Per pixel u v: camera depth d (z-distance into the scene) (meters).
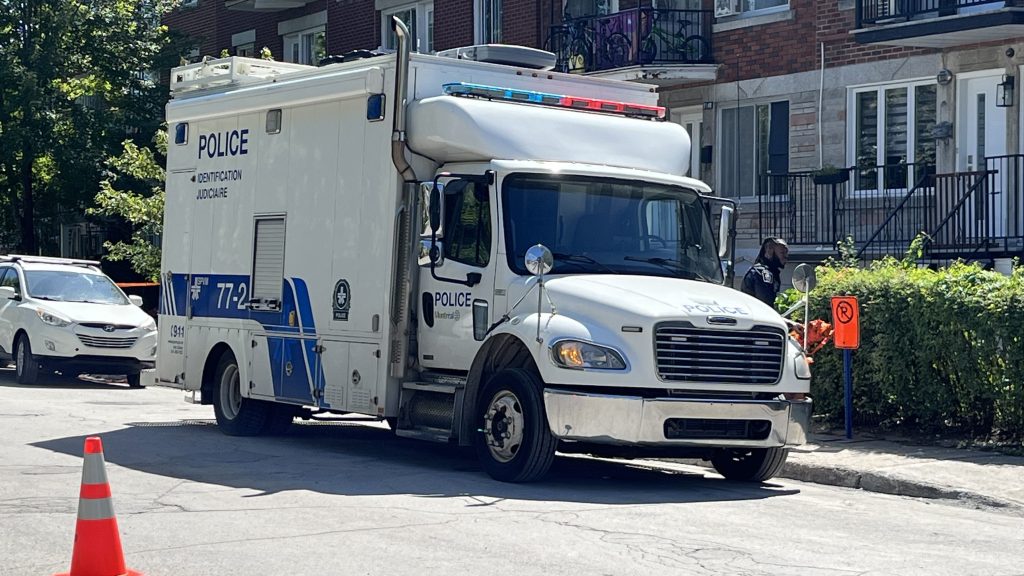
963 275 13.22
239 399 14.12
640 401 10.06
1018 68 18.88
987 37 18.89
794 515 9.54
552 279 10.88
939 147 19.78
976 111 19.58
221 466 11.62
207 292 14.45
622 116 12.57
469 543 8.09
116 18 32.16
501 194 11.15
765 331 10.64
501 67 12.37
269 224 13.52
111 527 6.98
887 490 11.09
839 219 21.06
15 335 21.70
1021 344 12.46
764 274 14.09
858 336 13.32
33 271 22.41
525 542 8.14
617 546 8.05
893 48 20.39
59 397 19.00
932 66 19.89
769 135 22.39
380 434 14.87
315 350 12.73
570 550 7.91
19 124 30.66
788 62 21.94
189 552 7.81
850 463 11.75
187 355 14.74
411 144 11.77
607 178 11.58
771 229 22.16
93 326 21.14
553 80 12.73
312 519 8.89
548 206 11.28
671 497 10.33
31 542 8.11
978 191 18.67
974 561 7.87
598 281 10.89
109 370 21.41
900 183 20.48
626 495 10.36
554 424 10.24
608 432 10.07
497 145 11.28
